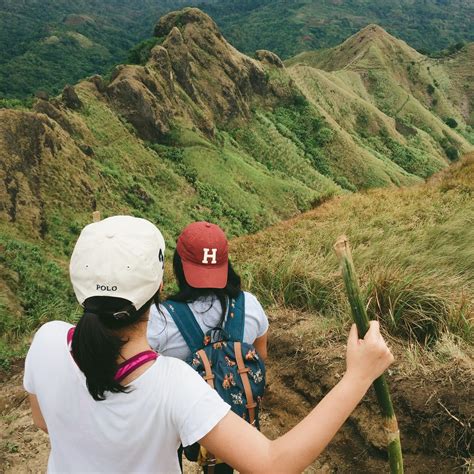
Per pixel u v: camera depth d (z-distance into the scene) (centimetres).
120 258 134
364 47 17338
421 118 15288
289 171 9856
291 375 432
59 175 4272
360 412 368
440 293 467
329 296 523
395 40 17938
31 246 2534
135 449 135
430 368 375
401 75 17012
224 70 9950
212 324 220
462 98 17450
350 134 12719
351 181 10644
